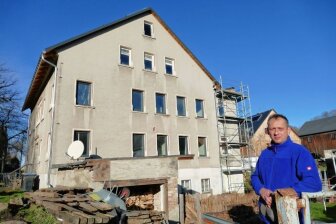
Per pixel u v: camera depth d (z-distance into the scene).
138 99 20.62
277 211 2.07
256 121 41.00
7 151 38.12
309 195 2.08
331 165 29.55
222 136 25.69
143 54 21.52
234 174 25.42
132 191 13.75
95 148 17.50
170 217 12.99
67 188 10.88
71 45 18.05
